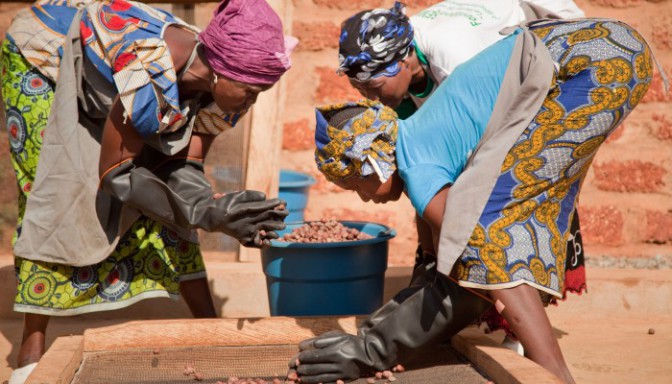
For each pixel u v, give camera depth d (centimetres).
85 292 322
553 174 284
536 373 261
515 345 342
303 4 496
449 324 287
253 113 453
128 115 275
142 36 284
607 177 492
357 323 330
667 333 395
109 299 326
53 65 315
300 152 505
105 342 314
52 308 319
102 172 292
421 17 334
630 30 302
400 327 287
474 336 312
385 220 502
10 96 321
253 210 282
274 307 375
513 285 275
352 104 291
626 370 342
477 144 288
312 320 328
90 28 294
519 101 285
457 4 339
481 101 289
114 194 291
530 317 275
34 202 314
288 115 503
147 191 286
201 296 366
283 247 358
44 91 318
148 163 315
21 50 313
